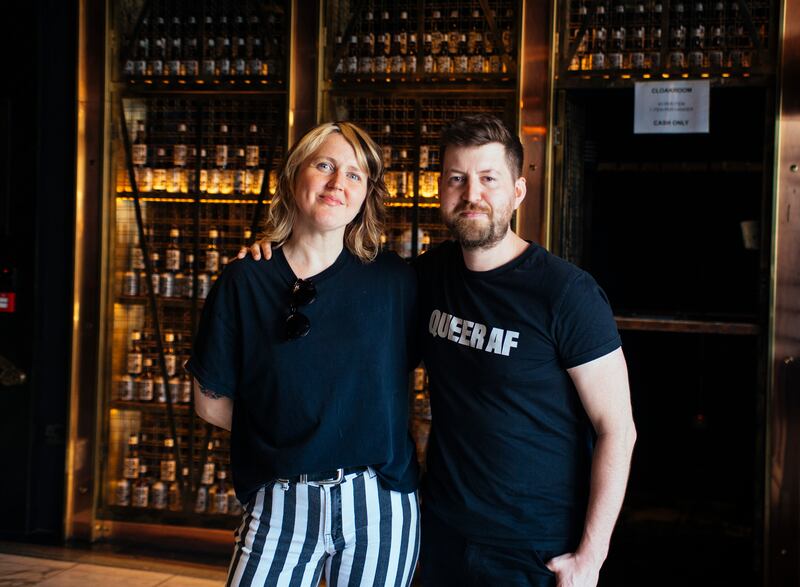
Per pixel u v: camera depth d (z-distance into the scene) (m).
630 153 4.21
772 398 3.18
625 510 3.78
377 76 3.51
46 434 3.75
